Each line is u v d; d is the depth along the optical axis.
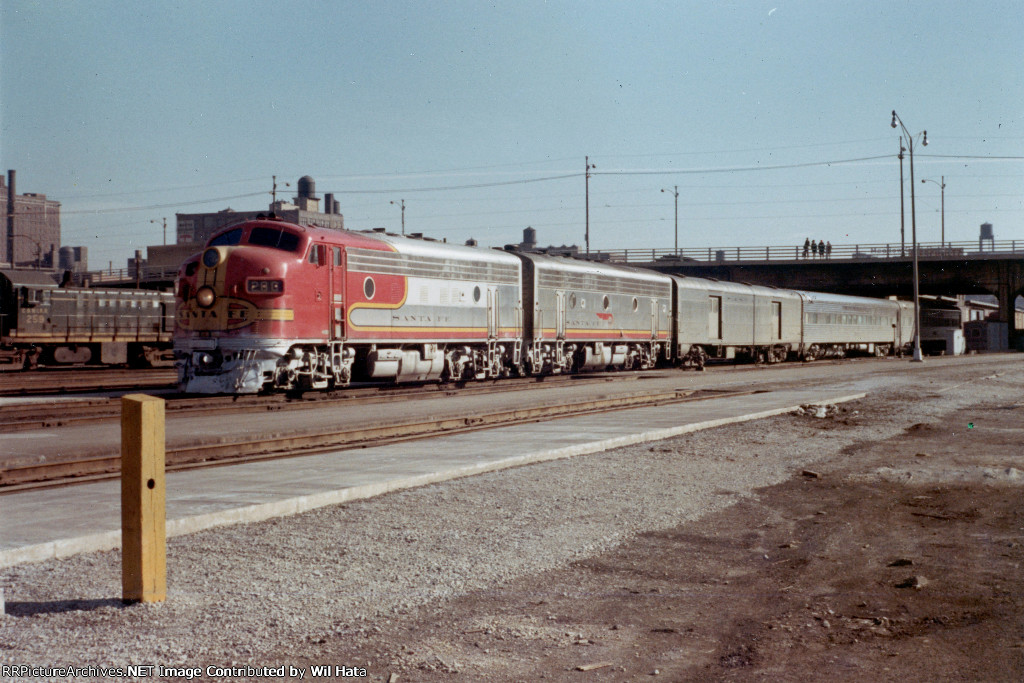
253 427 16.17
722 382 31.66
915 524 9.24
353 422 17.06
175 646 5.39
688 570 7.40
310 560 7.39
